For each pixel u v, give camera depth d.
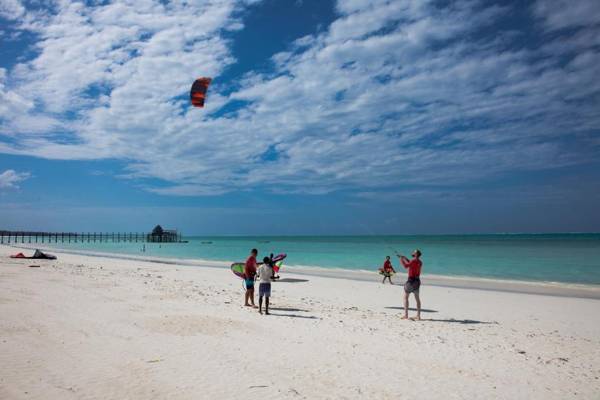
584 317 12.41
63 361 6.89
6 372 6.27
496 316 12.44
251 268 12.80
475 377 6.71
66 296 12.98
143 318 10.20
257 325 9.91
